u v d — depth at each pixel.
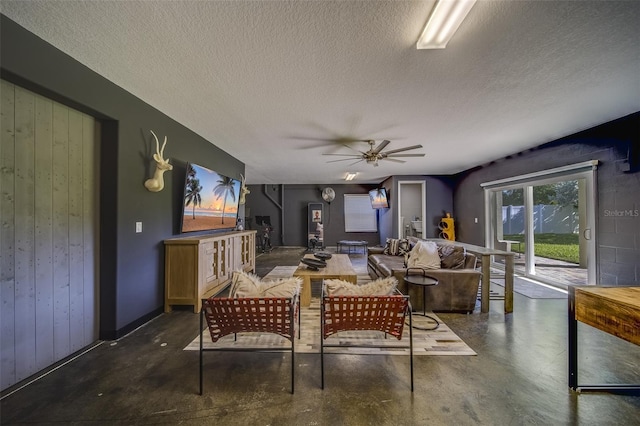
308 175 7.71
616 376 1.92
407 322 2.88
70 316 2.22
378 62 2.06
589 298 1.66
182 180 3.52
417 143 4.32
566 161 3.94
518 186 4.98
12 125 1.82
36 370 1.96
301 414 1.58
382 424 1.50
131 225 2.67
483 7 1.51
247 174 7.54
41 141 2.00
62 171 2.17
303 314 3.14
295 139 4.08
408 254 3.94
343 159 5.50
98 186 2.49
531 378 1.91
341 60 2.03
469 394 1.74
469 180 6.66
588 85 2.42
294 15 1.57
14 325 1.84
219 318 1.86
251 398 1.71
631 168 3.12
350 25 1.65
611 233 3.34
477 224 6.33
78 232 2.30
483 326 2.80
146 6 1.51
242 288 2.11
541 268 5.33
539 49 1.89
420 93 2.58
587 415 1.56
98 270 2.48
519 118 3.21
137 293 2.76
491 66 2.11
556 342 2.45
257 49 1.90
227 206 4.49
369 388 1.81
